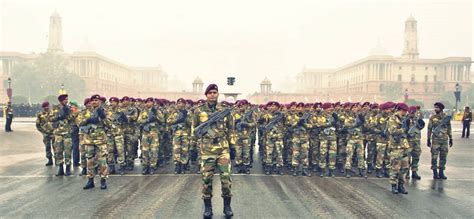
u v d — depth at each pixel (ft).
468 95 317.63
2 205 23.52
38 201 24.54
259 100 282.97
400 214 22.43
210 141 21.56
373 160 38.50
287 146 39.06
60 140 33.60
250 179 33.45
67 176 33.60
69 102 33.63
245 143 36.09
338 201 25.39
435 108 34.71
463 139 76.84
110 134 35.14
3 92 327.47
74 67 343.46
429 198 26.68
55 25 379.96
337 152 38.37
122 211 22.35
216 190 28.60
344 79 456.86
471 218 21.76
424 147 61.77
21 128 88.48
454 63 350.64
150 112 35.32
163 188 28.86
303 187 29.99
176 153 35.53
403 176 28.04
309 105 36.52
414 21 403.95
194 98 279.90
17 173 34.96
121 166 35.60
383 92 340.39
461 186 31.17
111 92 322.75
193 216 21.50
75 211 22.26
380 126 34.88
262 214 22.09
